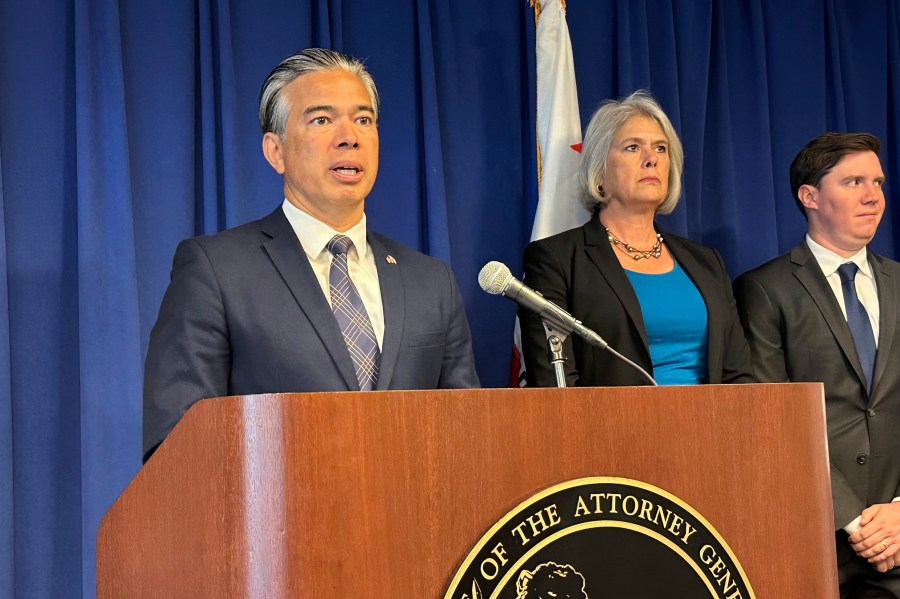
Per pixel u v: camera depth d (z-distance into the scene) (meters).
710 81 3.91
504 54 3.60
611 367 2.80
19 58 2.88
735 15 3.99
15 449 2.76
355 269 2.20
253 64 3.18
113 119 2.90
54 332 2.84
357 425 1.29
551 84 3.48
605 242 2.98
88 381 2.78
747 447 1.54
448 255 3.32
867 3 4.17
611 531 1.41
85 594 2.72
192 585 1.30
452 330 2.23
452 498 1.33
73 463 2.82
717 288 2.98
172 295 2.02
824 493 1.61
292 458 1.26
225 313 1.99
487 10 3.59
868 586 3.03
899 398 3.13
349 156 2.20
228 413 1.29
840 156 3.29
